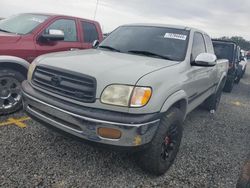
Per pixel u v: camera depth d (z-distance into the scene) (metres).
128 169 3.52
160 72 3.24
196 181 3.48
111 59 3.49
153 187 3.23
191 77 3.98
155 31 4.50
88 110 2.93
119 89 2.90
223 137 5.20
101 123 2.85
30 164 3.37
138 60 3.58
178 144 3.66
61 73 3.19
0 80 4.61
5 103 4.80
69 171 3.33
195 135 5.10
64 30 5.68
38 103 3.28
